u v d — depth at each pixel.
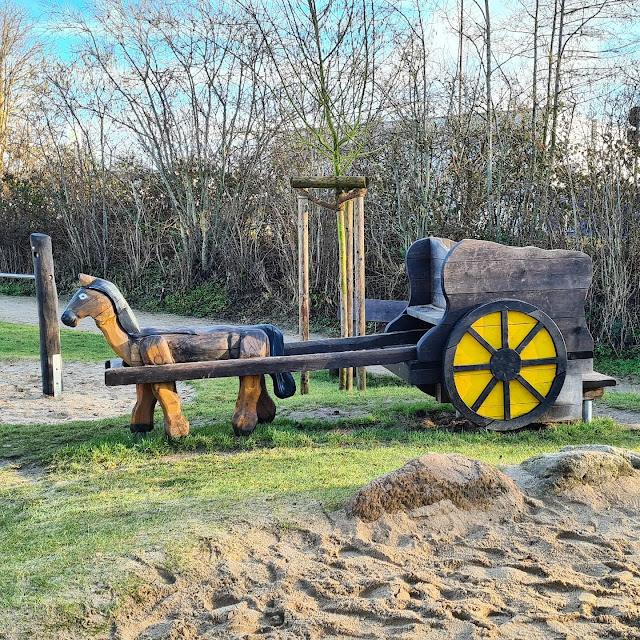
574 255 7.72
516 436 7.46
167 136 26.17
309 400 9.62
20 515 4.96
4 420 9.18
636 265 16.78
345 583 3.55
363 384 11.45
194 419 8.34
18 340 16.61
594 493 4.62
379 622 3.22
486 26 18.61
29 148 34.44
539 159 18.30
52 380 10.95
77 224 29.94
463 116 20.02
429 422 8.16
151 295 26.81
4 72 35.28
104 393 11.31
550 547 3.92
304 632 3.12
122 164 27.92
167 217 27.55
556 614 3.20
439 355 7.60
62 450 6.82
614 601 3.33
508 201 19.23
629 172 16.50
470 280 7.54
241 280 24.98
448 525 4.21
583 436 7.47
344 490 4.81
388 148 20.25
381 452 6.50
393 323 9.09
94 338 17.58
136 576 3.64
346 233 11.49
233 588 3.57
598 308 17.16
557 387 7.67
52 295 10.95
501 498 4.41
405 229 20.31
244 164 25.23
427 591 3.45
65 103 28.28
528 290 7.66
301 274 11.29
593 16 18.03
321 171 21.50
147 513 4.61
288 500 4.67
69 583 3.59
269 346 7.52
